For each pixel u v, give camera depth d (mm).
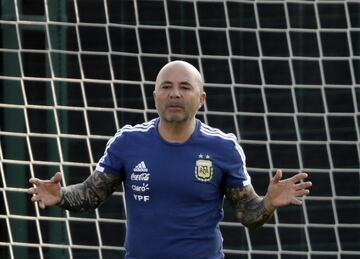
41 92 26750
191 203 15758
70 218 23609
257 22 24359
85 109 23641
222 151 15859
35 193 15812
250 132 27281
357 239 27359
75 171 26906
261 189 27453
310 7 27406
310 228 27203
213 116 27234
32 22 23938
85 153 27031
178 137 15828
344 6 26875
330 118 27438
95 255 26875
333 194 24219
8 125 26703
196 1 24641
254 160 27328
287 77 27375
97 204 16156
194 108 15758
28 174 26734
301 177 15508
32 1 26656
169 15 27250
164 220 15734
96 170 16094
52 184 15773
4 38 26484
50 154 26859
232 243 26984
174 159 15750
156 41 27234
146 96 27281
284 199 15461
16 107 23609
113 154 15984
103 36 27109
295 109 24266
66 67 26875
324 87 24422
